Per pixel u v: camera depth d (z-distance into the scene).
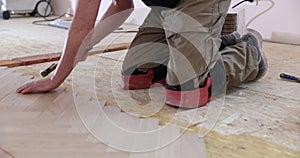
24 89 1.17
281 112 1.14
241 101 1.24
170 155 0.80
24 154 0.76
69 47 1.08
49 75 1.43
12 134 0.85
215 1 1.17
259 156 0.83
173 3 1.19
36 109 1.03
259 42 1.53
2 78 1.35
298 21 2.45
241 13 2.26
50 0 4.07
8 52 1.91
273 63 1.87
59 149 0.79
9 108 1.02
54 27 3.04
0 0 3.70
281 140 0.92
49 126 0.91
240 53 1.39
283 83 1.48
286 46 2.41
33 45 2.15
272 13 2.55
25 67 1.60
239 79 1.39
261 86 1.43
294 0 2.43
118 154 0.79
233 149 0.86
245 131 0.98
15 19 3.62
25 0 3.81
